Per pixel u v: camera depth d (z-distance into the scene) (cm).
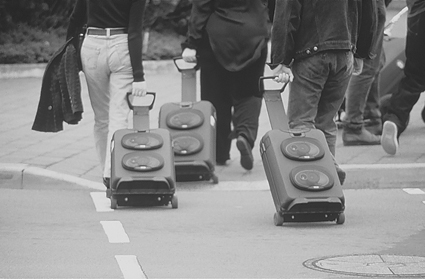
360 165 1195
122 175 1002
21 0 2053
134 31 1041
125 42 1048
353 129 1372
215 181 1181
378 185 1188
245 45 1198
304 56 1008
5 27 2033
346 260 793
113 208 1025
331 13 999
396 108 1273
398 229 929
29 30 2056
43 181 1157
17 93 1778
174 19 2231
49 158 1270
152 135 1034
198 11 1217
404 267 769
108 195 1056
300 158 941
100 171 1226
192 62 1231
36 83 1897
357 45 1052
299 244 856
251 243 859
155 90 1852
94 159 1282
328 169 940
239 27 1200
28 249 823
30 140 1382
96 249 825
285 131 969
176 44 2188
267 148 958
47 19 2097
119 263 772
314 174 931
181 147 1155
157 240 867
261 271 750
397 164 1203
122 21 1050
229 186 1173
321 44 1001
